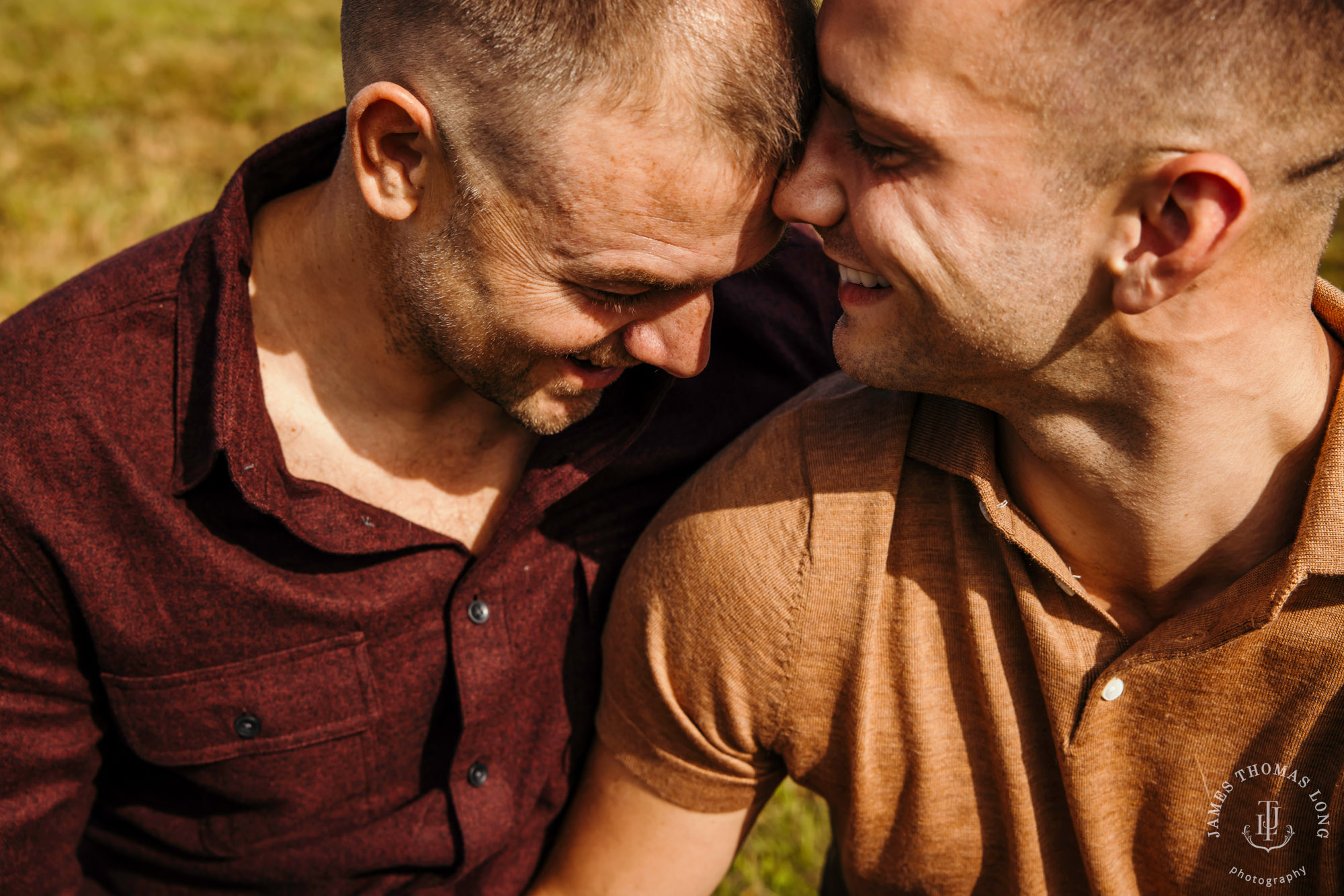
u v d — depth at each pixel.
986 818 1.32
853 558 1.25
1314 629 1.11
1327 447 1.10
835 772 1.37
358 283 1.33
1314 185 0.99
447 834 1.49
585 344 1.27
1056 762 1.26
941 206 1.02
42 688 1.38
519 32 1.10
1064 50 0.93
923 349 1.10
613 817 1.48
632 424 1.43
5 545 1.28
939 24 0.95
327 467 1.43
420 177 1.22
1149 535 1.16
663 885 1.48
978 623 1.23
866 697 1.27
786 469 1.29
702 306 1.26
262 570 1.35
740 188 1.14
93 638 1.35
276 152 1.41
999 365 1.07
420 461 1.46
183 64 6.68
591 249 1.18
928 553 1.26
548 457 1.42
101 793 1.58
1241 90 0.92
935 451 1.23
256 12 7.80
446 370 1.38
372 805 1.50
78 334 1.30
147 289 1.34
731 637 1.29
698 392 1.55
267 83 6.59
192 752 1.41
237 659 1.38
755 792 1.46
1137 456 1.11
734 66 1.09
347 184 1.30
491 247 1.21
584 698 1.56
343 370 1.39
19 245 4.57
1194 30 0.91
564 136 1.12
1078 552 1.22
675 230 1.16
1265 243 1.00
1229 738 1.18
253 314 1.40
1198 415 1.07
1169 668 1.16
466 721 1.42
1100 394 1.08
